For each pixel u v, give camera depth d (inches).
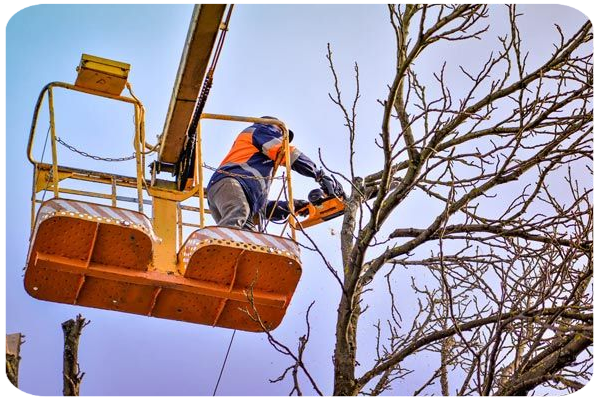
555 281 329.7
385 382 362.0
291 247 421.1
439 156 352.5
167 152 508.7
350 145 336.2
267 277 427.2
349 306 359.6
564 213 360.8
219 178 457.1
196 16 462.9
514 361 357.4
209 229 419.2
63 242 411.5
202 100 486.9
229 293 427.8
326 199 479.8
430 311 392.5
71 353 309.6
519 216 363.3
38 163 484.4
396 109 364.8
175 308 439.8
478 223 380.5
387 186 337.4
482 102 350.0
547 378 312.2
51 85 466.3
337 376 360.8
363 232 390.6
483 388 306.7
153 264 434.3
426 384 341.4
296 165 470.9
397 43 337.4
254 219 477.4
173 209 504.7
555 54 355.6
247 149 467.2
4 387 302.2
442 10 331.9
